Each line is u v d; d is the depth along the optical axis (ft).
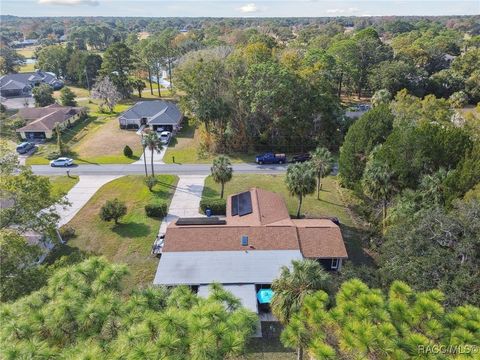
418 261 64.75
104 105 260.01
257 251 90.99
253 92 168.76
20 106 268.82
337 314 37.99
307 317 39.58
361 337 33.96
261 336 73.00
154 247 100.68
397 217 89.15
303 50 302.25
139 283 89.10
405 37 409.08
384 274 68.03
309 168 112.57
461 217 67.72
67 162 160.15
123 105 266.16
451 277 60.70
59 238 103.86
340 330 36.52
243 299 77.61
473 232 64.69
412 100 173.99
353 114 232.53
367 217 119.85
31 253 72.43
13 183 76.18
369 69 286.05
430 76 285.84
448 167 102.47
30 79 315.78
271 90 165.58
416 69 266.57
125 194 134.51
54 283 44.68
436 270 62.34
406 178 103.96
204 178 149.07
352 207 127.85
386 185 102.01
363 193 121.39
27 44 648.38
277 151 179.42
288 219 105.70
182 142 192.95
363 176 108.99
